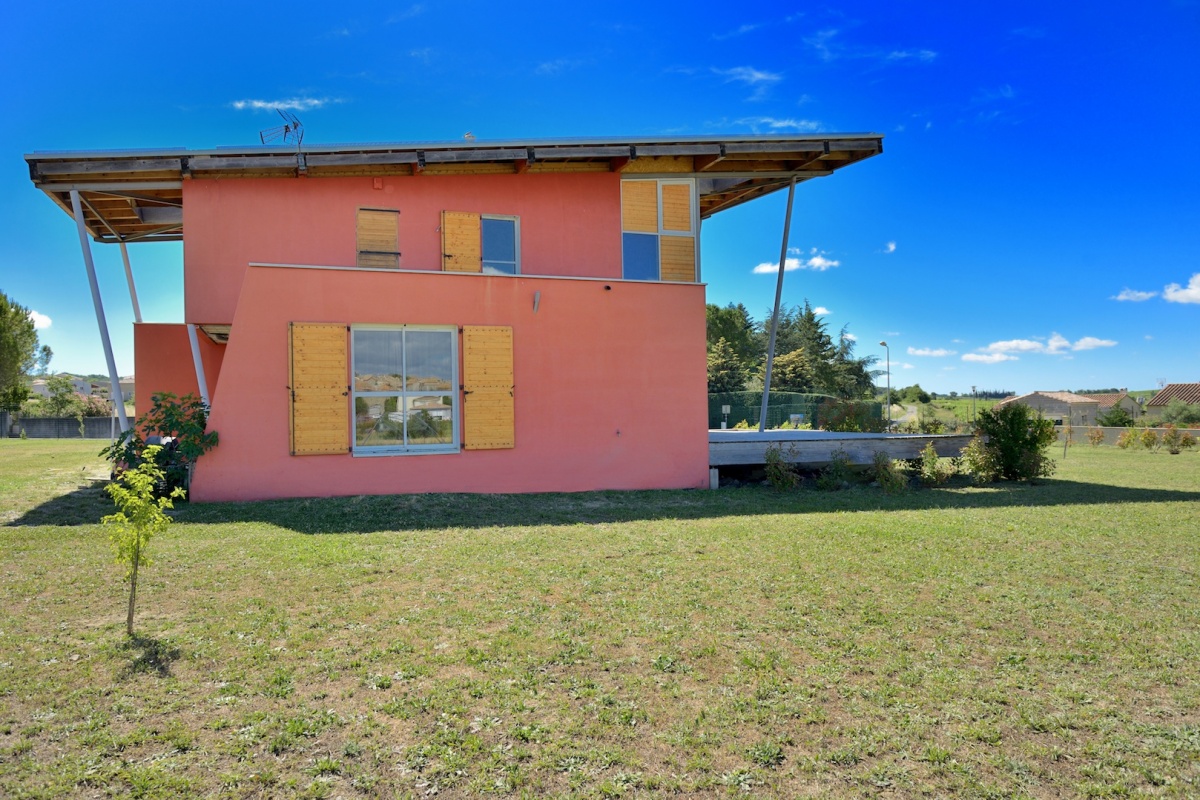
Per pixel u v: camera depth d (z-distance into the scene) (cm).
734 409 3083
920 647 420
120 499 425
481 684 357
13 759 283
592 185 1205
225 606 478
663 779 277
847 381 3941
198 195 1028
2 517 780
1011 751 302
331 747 297
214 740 301
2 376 3266
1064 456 2169
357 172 1086
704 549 673
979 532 775
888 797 267
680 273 1252
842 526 805
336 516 799
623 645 416
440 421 1023
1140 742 311
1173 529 804
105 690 346
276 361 935
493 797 264
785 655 403
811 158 1259
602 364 1102
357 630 434
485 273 1080
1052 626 460
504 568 588
